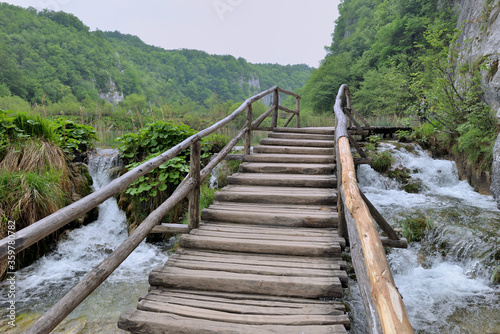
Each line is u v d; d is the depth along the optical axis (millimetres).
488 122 6492
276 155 4965
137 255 4707
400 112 14125
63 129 6434
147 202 5418
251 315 1990
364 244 1498
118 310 3324
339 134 2939
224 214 3324
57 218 1445
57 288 3805
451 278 3799
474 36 8273
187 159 5973
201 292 2283
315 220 3145
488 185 6293
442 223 4605
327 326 1877
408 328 1047
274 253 2717
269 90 5887
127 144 6289
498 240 4027
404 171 7035
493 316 3102
